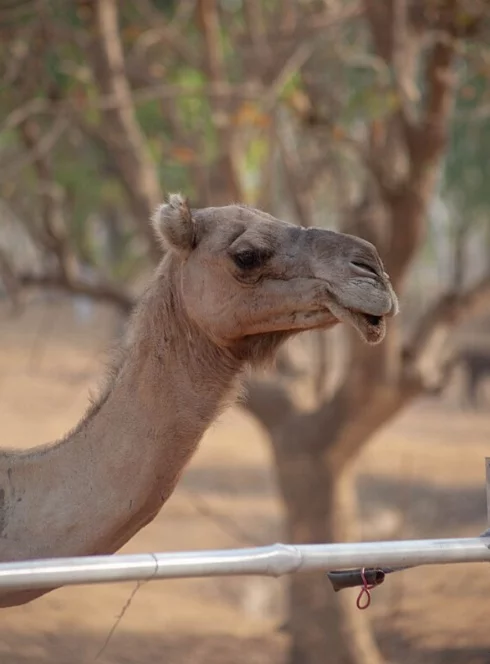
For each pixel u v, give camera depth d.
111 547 12.02
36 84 31.25
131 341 12.45
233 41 36.09
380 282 11.95
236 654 32.38
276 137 32.28
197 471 58.81
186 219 12.48
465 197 63.22
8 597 11.66
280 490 31.34
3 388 78.12
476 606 35.66
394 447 64.00
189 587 42.47
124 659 30.95
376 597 38.59
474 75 32.59
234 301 12.29
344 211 31.69
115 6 29.86
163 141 35.56
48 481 11.95
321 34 34.56
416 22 30.08
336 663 30.12
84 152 40.53
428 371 29.81
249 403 31.31
